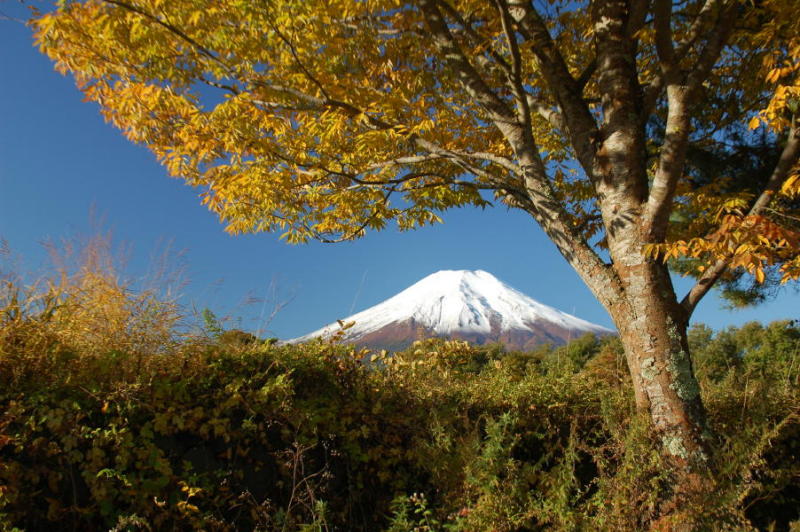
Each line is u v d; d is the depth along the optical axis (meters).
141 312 3.07
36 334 2.59
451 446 3.18
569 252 4.05
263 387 3.09
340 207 5.84
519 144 4.31
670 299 3.67
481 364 6.50
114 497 2.44
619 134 3.96
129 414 2.57
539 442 4.16
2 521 2.09
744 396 4.70
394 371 4.62
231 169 5.02
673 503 2.94
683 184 5.21
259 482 2.96
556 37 4.90
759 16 4.47
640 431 3.13
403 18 4.53
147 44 4.03
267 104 4.64
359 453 3.35
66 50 4.25
